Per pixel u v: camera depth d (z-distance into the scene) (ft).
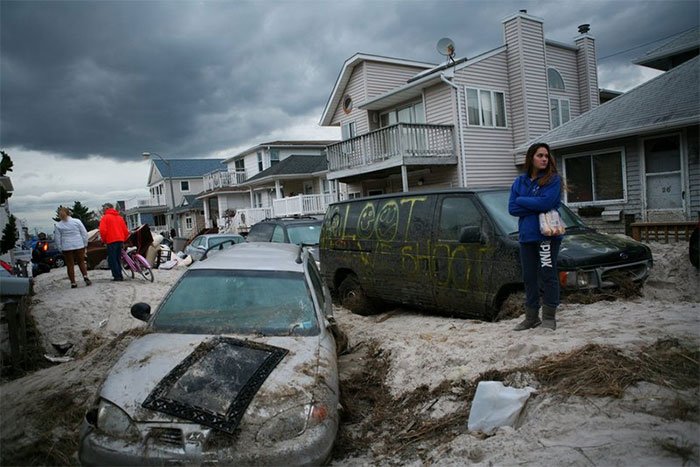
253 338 13.19
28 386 17.49
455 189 21.65
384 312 26.25
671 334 13.74
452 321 21.07
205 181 144.25
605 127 44.96
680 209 42.06
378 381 16.06
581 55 69.82
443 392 13.41
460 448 10.44
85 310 27.53
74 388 16.33
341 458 11.68
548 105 64.34
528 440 10.00
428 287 22.08
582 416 10.39
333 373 12.24
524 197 15.40
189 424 9.96
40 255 72.95
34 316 26.11
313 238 36.06
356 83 74.28
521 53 61.72
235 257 17.13
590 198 49.01
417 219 22.84
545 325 15.83
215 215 140.77
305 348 12.79
